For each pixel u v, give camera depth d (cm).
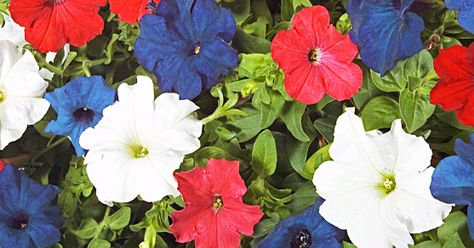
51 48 69
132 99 65
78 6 68
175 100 65
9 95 69
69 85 67
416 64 62
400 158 60
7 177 68
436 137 64
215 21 64
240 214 63
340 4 67
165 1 64
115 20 71
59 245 69
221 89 66
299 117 64
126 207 68
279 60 63
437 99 60
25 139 73
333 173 61
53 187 68
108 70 71
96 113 68
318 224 63
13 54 69
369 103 63
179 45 65
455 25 63
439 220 59
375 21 61
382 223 60
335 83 63
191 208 63
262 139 64
